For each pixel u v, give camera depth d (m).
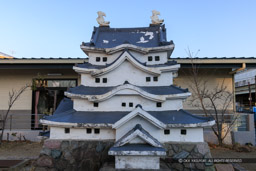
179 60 13.43
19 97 15.24
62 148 6.89
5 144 12.08
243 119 12.66
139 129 5.72
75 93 7.30
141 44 8.67
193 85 15.02
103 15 9.81
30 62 13.72
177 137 6.72
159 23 9.63
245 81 36.66
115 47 7.91
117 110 7.35
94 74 7.65
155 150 5.37
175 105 7.33
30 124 14.91
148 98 7.08
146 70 7.54
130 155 5.49
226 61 13.31
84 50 8.30
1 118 14.92
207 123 6.38
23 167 8.02
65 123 6.64
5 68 14.01
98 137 6.96
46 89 14.95
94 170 6.58
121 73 7.84
